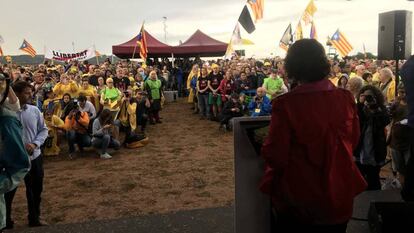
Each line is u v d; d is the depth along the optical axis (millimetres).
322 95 2025
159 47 24000
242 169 2541
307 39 2092
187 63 25672
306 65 2029
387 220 3227
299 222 2107
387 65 15383
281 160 2016
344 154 2053
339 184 2031
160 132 12312
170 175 7434
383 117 4746
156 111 14000
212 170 7684
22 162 2607
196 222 4027
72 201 6133
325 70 2064
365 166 4895
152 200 6047
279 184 2117
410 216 3227
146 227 3971
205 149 9664
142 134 10523
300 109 1994
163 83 20656
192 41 25000
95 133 9125
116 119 10305
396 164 5023
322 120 1982
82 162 8797
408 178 3490
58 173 7883
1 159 2543
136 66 21953
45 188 6871
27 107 4559
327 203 2012
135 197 6230
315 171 2006
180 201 5949
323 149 1990
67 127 9336
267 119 2590
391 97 7793
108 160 8891
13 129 2605
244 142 2531
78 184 7055
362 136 4805
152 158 8914
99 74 14289
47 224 4965
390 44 5859
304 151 2008
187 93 23594
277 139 2006
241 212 2562
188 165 8148
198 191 6414
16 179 2596
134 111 10453
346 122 2051
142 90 13367
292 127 1997
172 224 4004
